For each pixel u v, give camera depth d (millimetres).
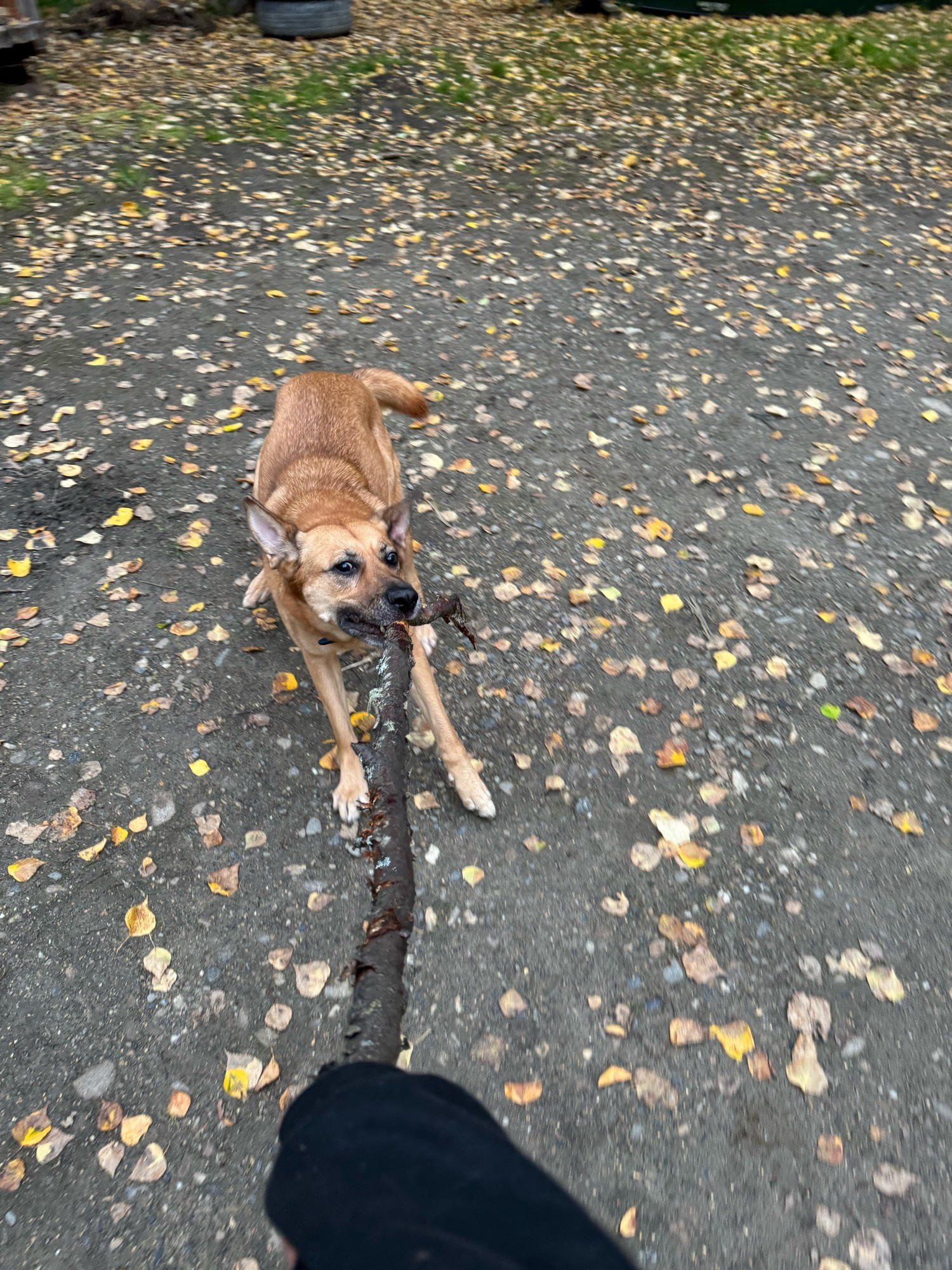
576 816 1704
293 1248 519
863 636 2049
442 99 5289
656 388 2895
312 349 3041
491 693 1923
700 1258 1192
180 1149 1300
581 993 1457
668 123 5117
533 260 3648
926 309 3371
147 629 2062
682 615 2111
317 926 1550
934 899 1565
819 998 1438
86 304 3234
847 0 7289
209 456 2574
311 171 4363
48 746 1812
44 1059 1385
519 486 2494
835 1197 1236
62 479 2471
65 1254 1206
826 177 4512
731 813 1702
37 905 1565
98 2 6016
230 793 1741
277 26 6051
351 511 1744
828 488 2496
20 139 4445
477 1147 526
